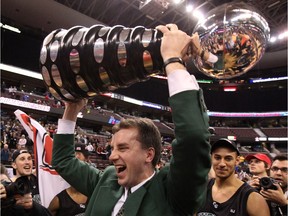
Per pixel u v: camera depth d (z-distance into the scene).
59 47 0.91
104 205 1.05
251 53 0.89
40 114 20.50
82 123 23.44
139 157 1.00
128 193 1.03
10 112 18.78
